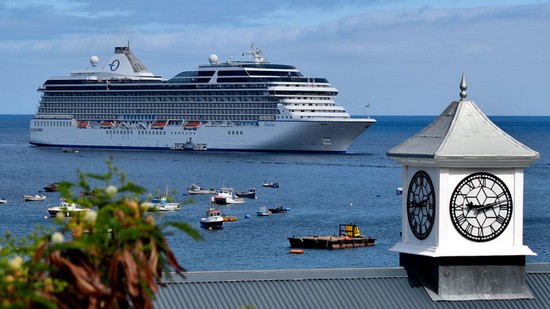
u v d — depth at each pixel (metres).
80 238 27.44
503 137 54.84
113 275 27.09
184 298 51.44
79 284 26.92
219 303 51.62
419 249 55.41
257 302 52.12
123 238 27.52
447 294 54.38
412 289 54.81
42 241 28.31
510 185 54.66
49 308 26.02
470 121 55.78
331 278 54.50
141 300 27.31
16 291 26.19
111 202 28.94
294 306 52.56
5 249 28.83
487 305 54.34
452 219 54.34
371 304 53.59
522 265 55.09
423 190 55.44
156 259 27.72
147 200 35.62
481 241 54.59
